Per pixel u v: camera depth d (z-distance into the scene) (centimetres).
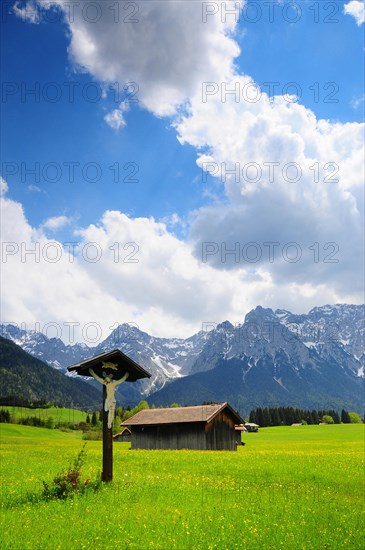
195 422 7131
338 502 2242
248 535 1531
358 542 1516
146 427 7544
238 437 7438
